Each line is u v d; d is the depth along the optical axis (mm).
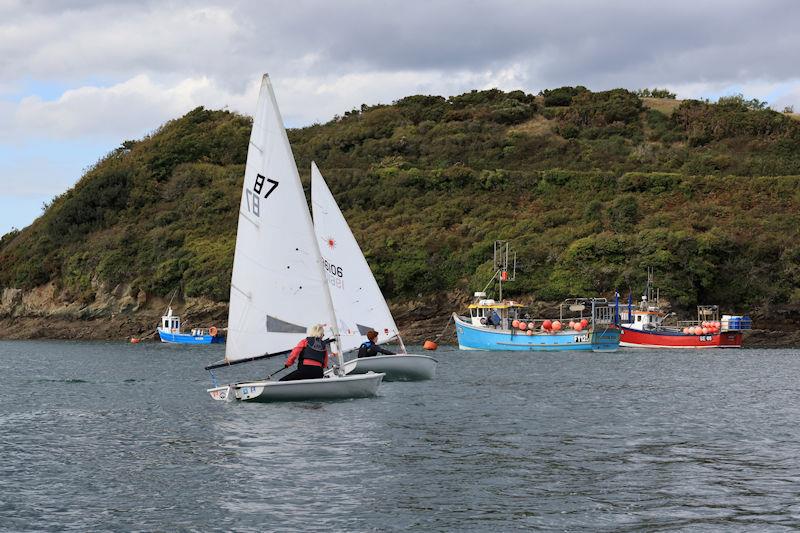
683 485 16109
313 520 13781
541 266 82188
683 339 71875
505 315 70500
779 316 78188
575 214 92562
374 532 13188
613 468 17516
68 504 14773
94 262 99750
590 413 25609
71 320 96812
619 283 79188
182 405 27281
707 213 90125
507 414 25047
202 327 87625
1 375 41375
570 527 13422
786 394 31766
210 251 94625
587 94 135375
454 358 55406
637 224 89250
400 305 83062
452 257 85750
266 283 25719
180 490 15656
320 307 26312
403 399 28219
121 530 13305
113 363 51156
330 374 27203
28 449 19625
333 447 19500
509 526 13469
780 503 14820
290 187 25828
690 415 25438
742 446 20109
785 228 85562
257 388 26359
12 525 13562
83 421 24000
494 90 139125
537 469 17375
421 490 15594
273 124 25656
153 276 94750
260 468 17359
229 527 13438
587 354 61188
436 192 103250
